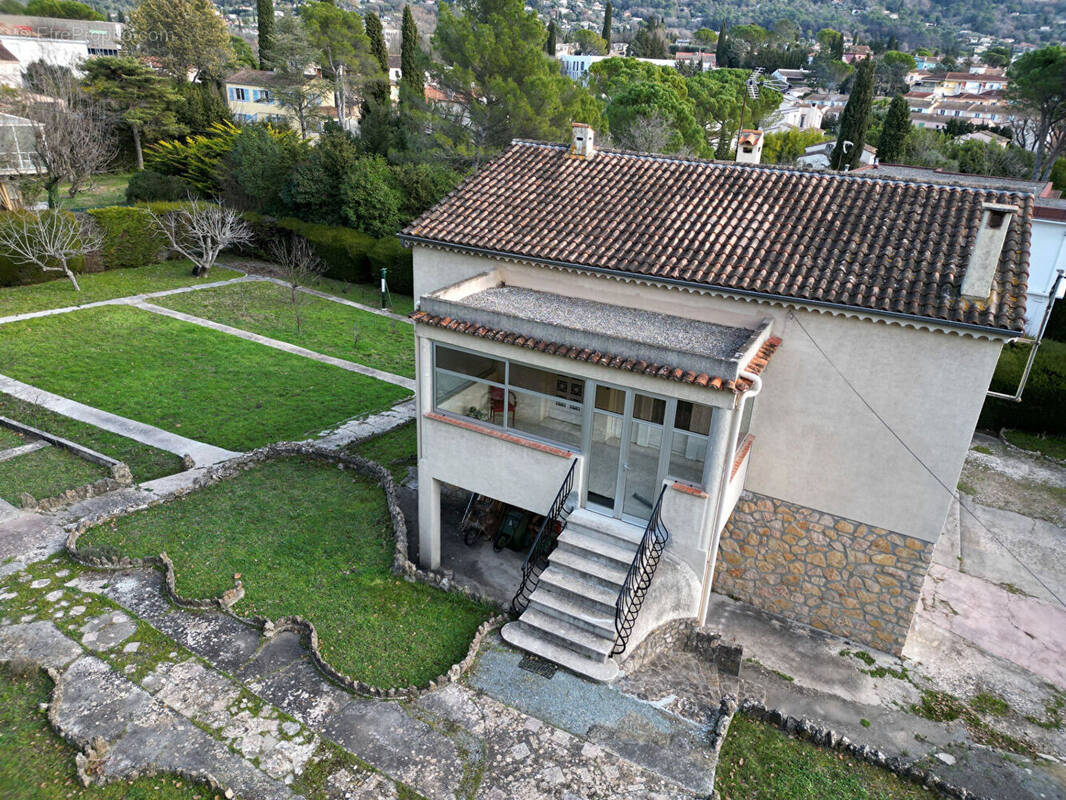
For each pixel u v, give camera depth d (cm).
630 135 5062
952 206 1369
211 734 1020
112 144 5425
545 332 1232
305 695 1098
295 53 5681
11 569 1363
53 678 1100
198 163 4775
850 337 1231
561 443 1301
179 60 7181
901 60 13962
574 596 1217
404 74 5062
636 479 1256
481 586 1474
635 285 1386
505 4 3903
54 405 2166
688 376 1112
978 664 1388
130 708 1059
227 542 1491
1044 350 2483
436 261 1596
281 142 4450
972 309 1129
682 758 1018
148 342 2758
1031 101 5906
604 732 1053
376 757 994
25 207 3775
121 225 3662
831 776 1050
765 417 1359
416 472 1912
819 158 6397
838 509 1360
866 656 1387
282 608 1289
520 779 969
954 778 1094
